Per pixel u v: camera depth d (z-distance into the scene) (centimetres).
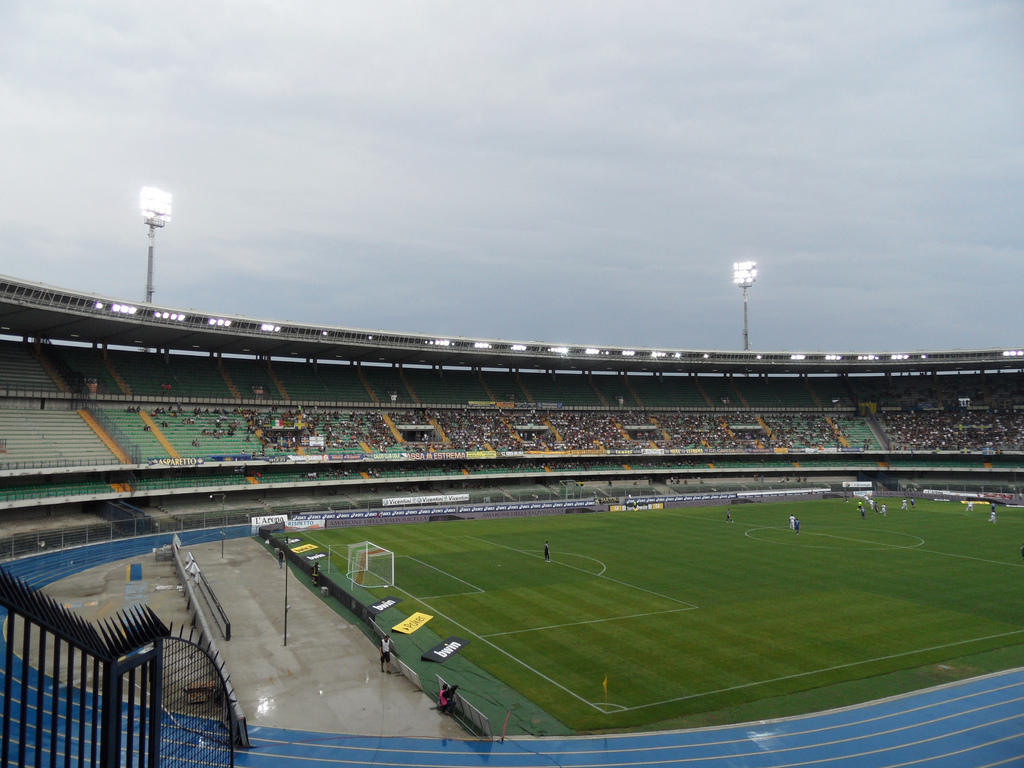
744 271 11581
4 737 677
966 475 9931
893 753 2091
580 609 3659
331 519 6825
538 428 9975
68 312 6044
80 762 725
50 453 6056
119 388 7569
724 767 2009
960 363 10212
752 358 10400
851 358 10450
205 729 1773
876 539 5900
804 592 3994
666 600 3828
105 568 4703
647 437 10338
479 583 4284
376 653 3023
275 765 2031
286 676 2753
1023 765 2023
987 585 4159
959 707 2405
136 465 6525
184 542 5825
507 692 2564
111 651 778
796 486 9688
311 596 4003
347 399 9175
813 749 2114
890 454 10356
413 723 2317
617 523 7100
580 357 9644
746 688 2573
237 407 8312
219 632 3306
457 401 9938
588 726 2277
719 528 6656
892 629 3275
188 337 7581
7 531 5369
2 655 2925
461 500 8312
